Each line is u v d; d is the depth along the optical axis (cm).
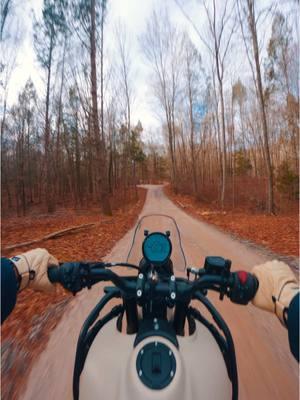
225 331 131
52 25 1830
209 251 668
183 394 81
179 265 195
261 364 236
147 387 78
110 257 598
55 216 1725
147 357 86
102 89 1697
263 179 3834
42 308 352
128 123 3188
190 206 2483
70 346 262
